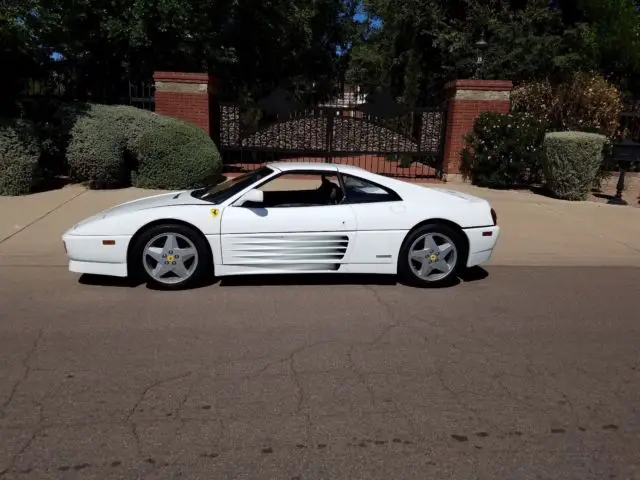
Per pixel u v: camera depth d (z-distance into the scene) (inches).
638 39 635.5
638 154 453.4
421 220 230.8
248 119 684.7
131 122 440.5
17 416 131.2
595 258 300.0
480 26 673.0
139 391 144.1
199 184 449.7
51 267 255.8
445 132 550.3
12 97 497.0
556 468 116.1
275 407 137.6
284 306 211.0
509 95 535.8
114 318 195.0
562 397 146.5
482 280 253.3
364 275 253.9
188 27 552.7
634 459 119.9
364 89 1132.5
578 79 550.9
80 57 565.3
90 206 380.5
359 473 112.9
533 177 534.6
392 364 163.3
